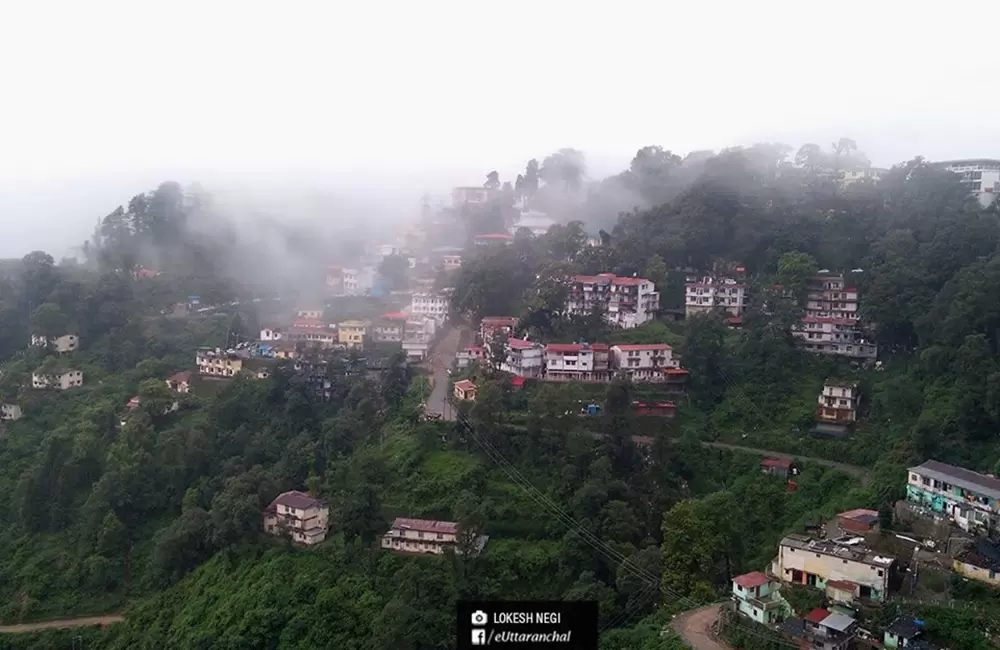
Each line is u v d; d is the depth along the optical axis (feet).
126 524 314.14
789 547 208.95
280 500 279.69
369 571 255.50
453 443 311.27
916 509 232.12
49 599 293.84
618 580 231.09
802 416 317.42
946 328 305.94
